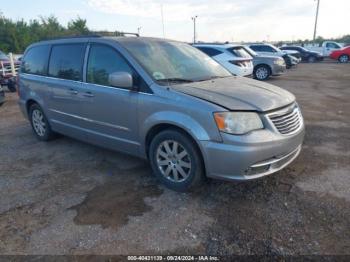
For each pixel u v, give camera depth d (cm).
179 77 379
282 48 2936
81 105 438
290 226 283
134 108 366
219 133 301
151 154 367
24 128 655
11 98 1075
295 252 251
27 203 341
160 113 339
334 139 514
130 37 429
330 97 923
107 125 410
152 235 278
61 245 269
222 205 322
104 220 303
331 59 3041
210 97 321
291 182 363
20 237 282
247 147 296
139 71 363
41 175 412
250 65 1150
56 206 332
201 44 1186
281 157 325
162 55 407
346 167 401
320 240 263
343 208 307
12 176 412
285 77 1530
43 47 522
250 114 305
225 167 306
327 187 349
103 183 381
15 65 1416
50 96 496
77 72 443
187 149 329
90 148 509
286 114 333
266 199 329
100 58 412
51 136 548
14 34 4416
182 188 346
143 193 353
